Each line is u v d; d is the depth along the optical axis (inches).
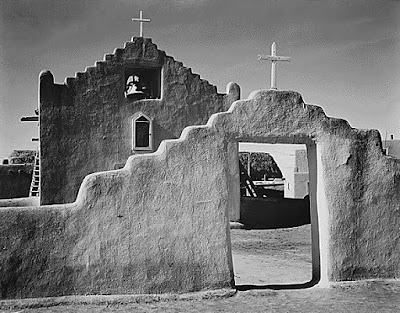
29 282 303.7
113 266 316.2
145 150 722.8
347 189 363.9
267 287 359.3
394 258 372.5
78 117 695.1
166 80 739.4
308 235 673.6
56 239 309.3
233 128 344.2
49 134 679.1
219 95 765.3
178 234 328.8
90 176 319.9
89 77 703.1
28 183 887.7
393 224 374.0
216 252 334.6
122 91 719.1
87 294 311.4
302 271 450.9
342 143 365.4
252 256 527.5
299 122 356.8
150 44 732.7
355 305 316.8
